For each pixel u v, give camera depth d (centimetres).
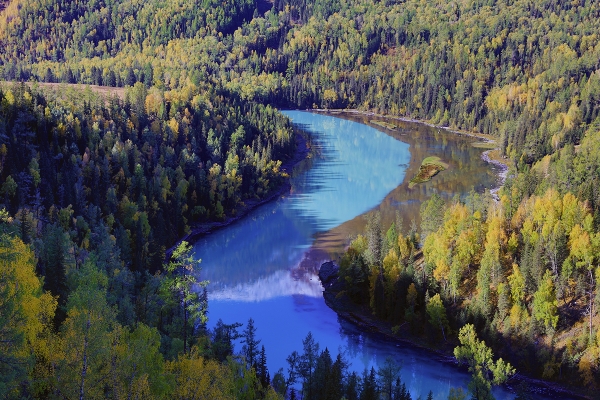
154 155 18012
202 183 17862
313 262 14638
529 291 10644
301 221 17825
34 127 15325
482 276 10788
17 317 4194
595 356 9394
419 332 10950
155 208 15375
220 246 15825
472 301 10838
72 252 8819
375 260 12338
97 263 8938
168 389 4788
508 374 9400
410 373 9719
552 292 10412
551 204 12312
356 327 11319
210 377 5144
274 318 11556
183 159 18612
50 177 13562
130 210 14225
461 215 12888
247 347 9625
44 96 19788
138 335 5628
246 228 17312
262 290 12912
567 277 10662
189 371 5081
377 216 14388
